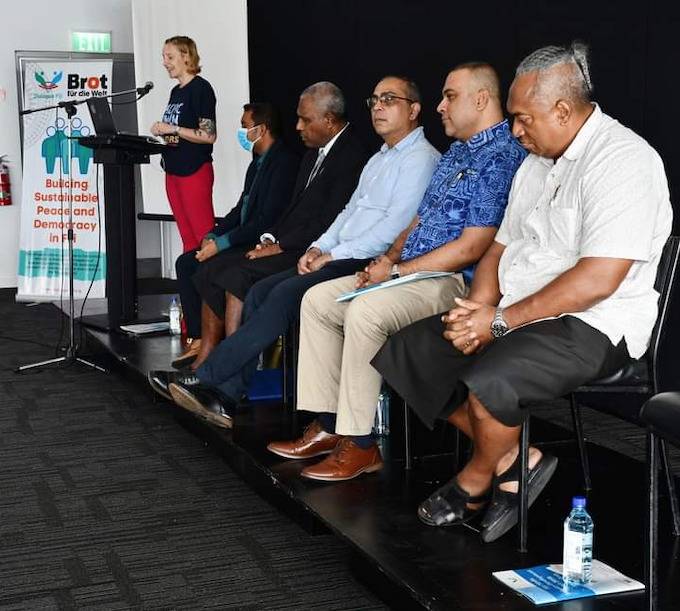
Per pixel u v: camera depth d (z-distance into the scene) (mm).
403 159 3291
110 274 5262
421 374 2465
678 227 3428
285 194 4219
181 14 6312
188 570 2533
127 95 7723
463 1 4402
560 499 2617
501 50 4199
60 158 6992
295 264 3762
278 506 2980
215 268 3920
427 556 2219
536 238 2387
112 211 5207
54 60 7359
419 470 2855
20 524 2896
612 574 2105
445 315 2549
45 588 2436
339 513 2508
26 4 7715
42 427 3996
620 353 2230
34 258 7230
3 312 6855
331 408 2988
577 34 3777
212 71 6156
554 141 2285
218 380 3301
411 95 3273
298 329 3516
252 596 2371
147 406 4324
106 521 2910
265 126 4270
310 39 5742
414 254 2945
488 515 2305
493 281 2551
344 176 3750
